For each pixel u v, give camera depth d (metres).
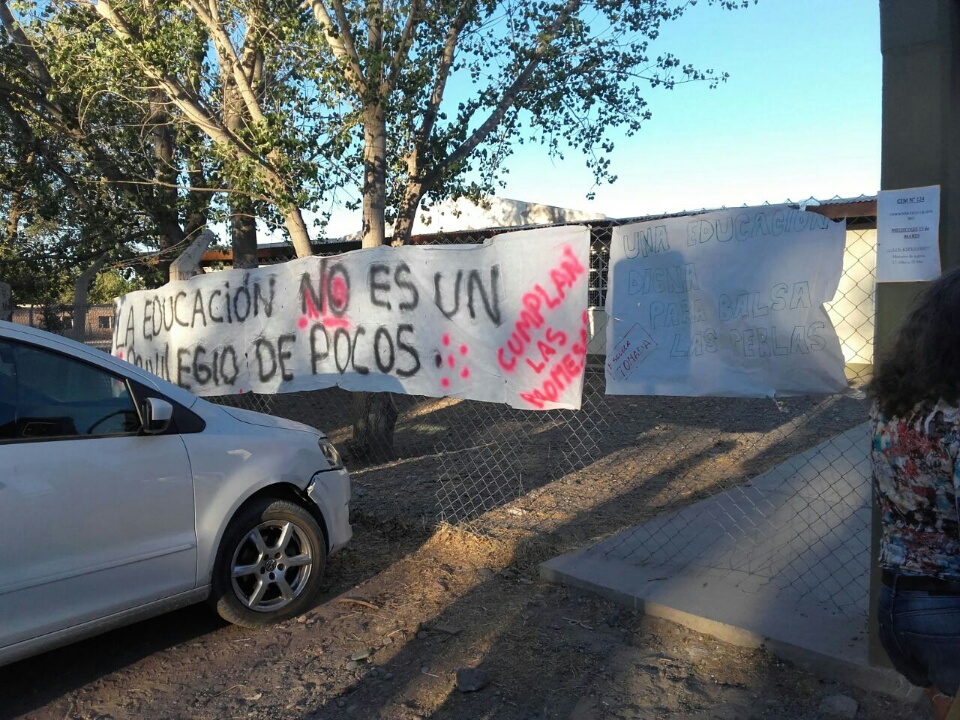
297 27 7.25
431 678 3.69
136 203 10.35
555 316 4.77
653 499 6.48
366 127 7.71
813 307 3.67
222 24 7.92
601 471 7.55
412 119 8.09
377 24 7.62
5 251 12.85
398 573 5.01
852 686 3.35
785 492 6.40
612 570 4.64
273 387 6.62
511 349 5.01
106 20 8.36
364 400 8.14
